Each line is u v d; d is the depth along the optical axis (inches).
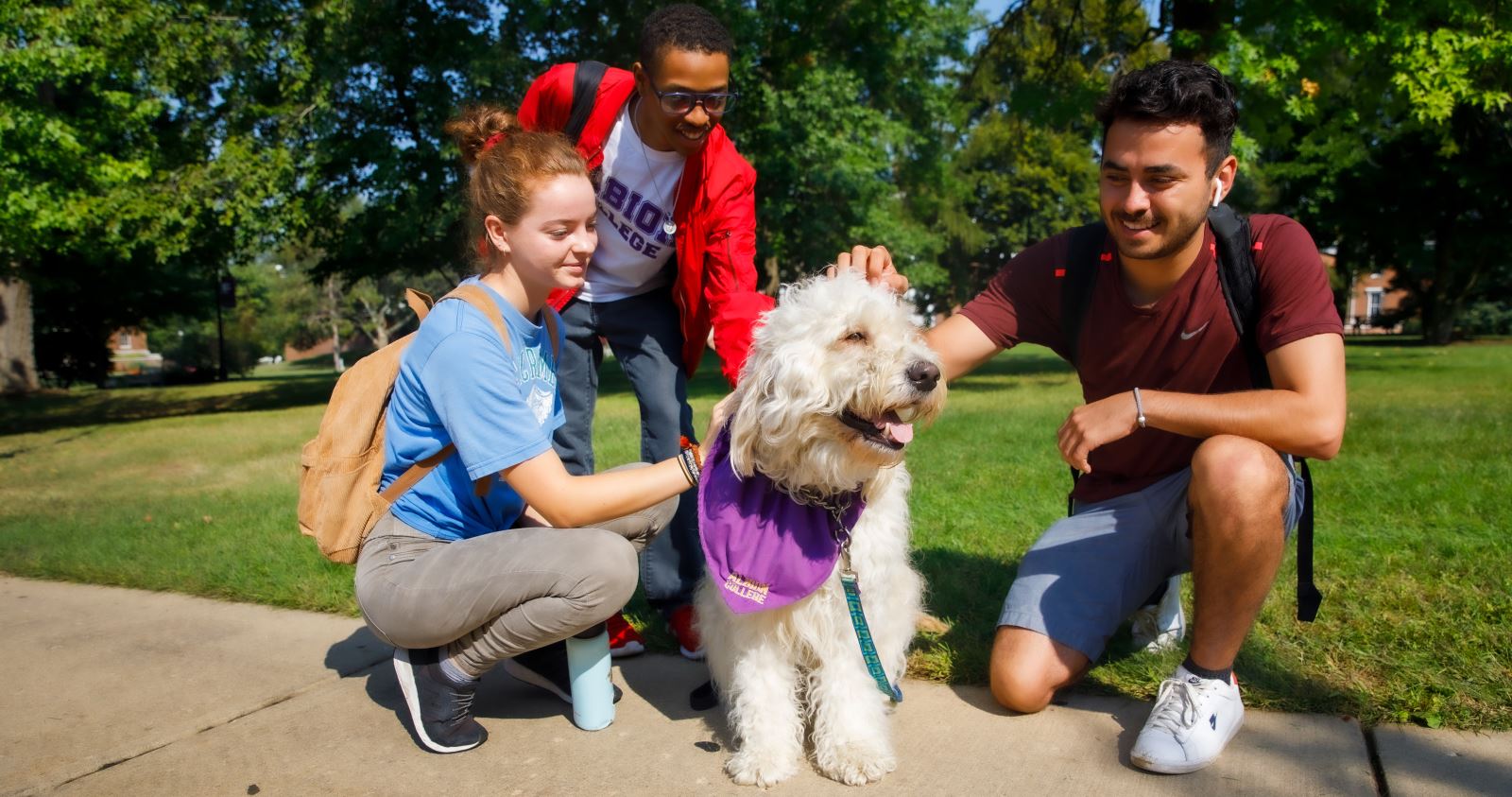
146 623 141.4
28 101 440.5
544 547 93.0
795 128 574.6
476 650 95.4
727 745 98.5
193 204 504.1
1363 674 103.7
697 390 533.6
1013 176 1320.1
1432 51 395.5
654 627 135.3
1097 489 114.5
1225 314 99.7
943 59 792.3
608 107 125.0
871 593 92.1
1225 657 90.5
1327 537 153.9
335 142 563.8
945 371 112.0
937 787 87.2
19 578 170.7
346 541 101.3
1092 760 91.1
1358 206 845.2
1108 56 529.3
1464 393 386.0
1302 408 90.0
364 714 108.2
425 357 94.3
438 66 545.3
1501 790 81.0
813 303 91.0
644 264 130.7
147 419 534.0
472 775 93.4
